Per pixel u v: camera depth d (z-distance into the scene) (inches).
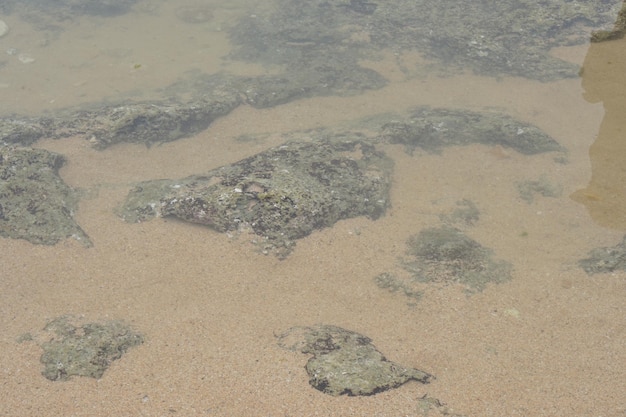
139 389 91.7
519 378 92.9
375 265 109.7
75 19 205.2
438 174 128.5
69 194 121.4
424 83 157.9
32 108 154.5
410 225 117.0
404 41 175.0
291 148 127.0
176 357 95.5
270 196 113.8
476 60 161.9
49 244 112.7
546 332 98.4
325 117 146.5
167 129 138.8
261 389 91.1
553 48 159.5
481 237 114.6
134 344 97.1
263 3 208.7
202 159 134.3
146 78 167.9
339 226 115.6
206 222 114.5
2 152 122.3
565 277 105.7
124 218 117.7
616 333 97.3
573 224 115.1
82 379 92.8
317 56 170.2
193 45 186.5
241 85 153.8
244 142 138.8
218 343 97.4
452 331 99.3
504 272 107.3
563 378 92.6
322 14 190.4
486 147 134.1
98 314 102.0
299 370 92.8
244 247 111.7
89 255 111.5
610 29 159.3
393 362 94.1
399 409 88.9
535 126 137.9
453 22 175.3
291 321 101.3
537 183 124.6
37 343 97.0
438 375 93.5
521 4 172.4
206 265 109.7
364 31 180.5
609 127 134.6
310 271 109.0
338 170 122.2
